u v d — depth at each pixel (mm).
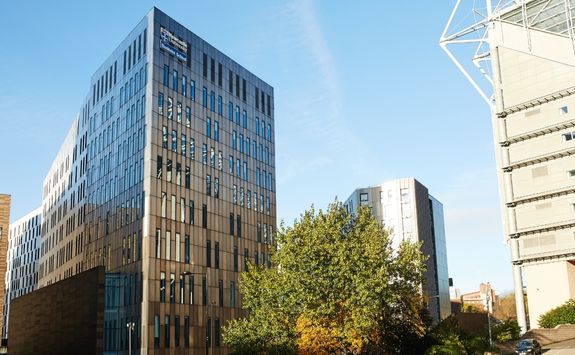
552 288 73188
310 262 41000
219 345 77875
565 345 61656
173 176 75438
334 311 40562
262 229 92438
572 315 69125
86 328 64562
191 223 77188
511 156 78000
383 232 45594
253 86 96625
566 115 73500
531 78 77000
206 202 80625
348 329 39719
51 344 74688
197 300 75625
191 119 80375
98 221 84562
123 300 72750
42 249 126500
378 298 39781
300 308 41688
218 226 82250
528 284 75250
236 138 89812
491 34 83312
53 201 119188
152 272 69750
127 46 82375
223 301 80375
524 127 77000
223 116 87500
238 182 88500
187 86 80625
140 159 74438
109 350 73062
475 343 53469
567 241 72375
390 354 44156
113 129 83562
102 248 81938
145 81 76062
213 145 84125
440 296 147000
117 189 79688
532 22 78500
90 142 91688
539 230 74500
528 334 67250
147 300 68500
